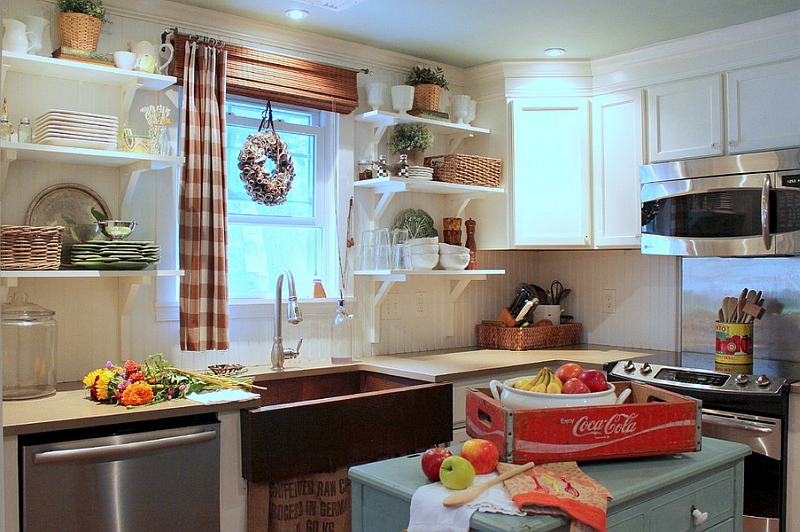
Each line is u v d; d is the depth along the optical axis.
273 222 3.39
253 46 3.22
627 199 3.64
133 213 2.90
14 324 2.41
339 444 2.64
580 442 1.66
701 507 1.74
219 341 2.97
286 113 3.47
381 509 1.62
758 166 3.11
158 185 2.96
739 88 3.23
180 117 2.99
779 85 3.10
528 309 3.99
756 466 2.84
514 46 3.57
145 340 2.92
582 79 3.81
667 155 3.49
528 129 3.81
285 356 3.14
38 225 2.67
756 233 3.12
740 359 3.26
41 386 2.49
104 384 2.38
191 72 2.95
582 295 4.27
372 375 3.35
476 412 1.80
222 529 2.44
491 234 3.90
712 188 3.25
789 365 3.26
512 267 4.34
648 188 3.49
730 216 3.20
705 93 3.34
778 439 2.78
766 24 3.11
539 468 1.59
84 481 2.14
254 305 3.23
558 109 3.80
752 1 2.92
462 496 1.42
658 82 3.52
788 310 3.38
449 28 3.30
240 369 2.95
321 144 3.57
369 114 3.50
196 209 2.94
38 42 2.58
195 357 3.05
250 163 3.18
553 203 3.79
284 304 3.33
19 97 2.65
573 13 3.09
